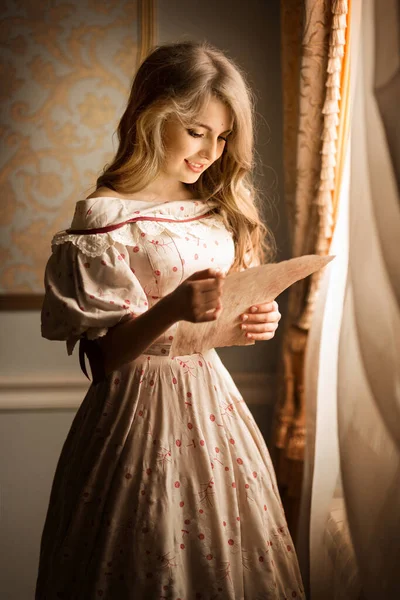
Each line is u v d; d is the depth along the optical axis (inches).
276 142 104.4
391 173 57.4
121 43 101.5
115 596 52.9
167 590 52.2
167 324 48.8
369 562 60.0
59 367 106.0
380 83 58.3
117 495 53.6
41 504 106.3
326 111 74.9
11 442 105.4
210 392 58.0
